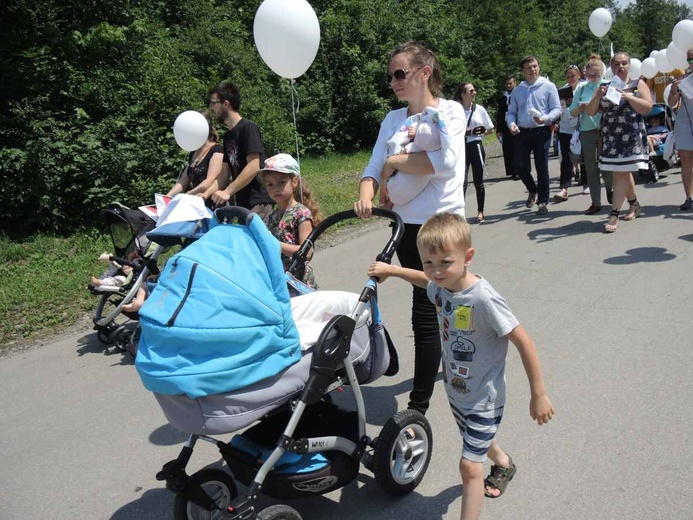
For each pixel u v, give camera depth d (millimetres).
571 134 9258
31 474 3572
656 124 11031
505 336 2525
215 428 2359
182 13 18109
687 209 7836
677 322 4570
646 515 2688
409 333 5055
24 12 10695
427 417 3730
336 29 20922
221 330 2311
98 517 3145
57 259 8594
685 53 7891
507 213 9078
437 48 23531
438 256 2521
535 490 2939
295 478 2592
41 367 5172
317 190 12625
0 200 9727
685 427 3289
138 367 2387
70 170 9891
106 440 3885
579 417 3500
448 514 2887
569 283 5672
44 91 10539
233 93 5082
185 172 5961
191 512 2686
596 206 8281
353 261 7414
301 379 2592
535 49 28844
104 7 11875
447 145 3205
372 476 3254
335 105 21062
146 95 11523
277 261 2525
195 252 2500
